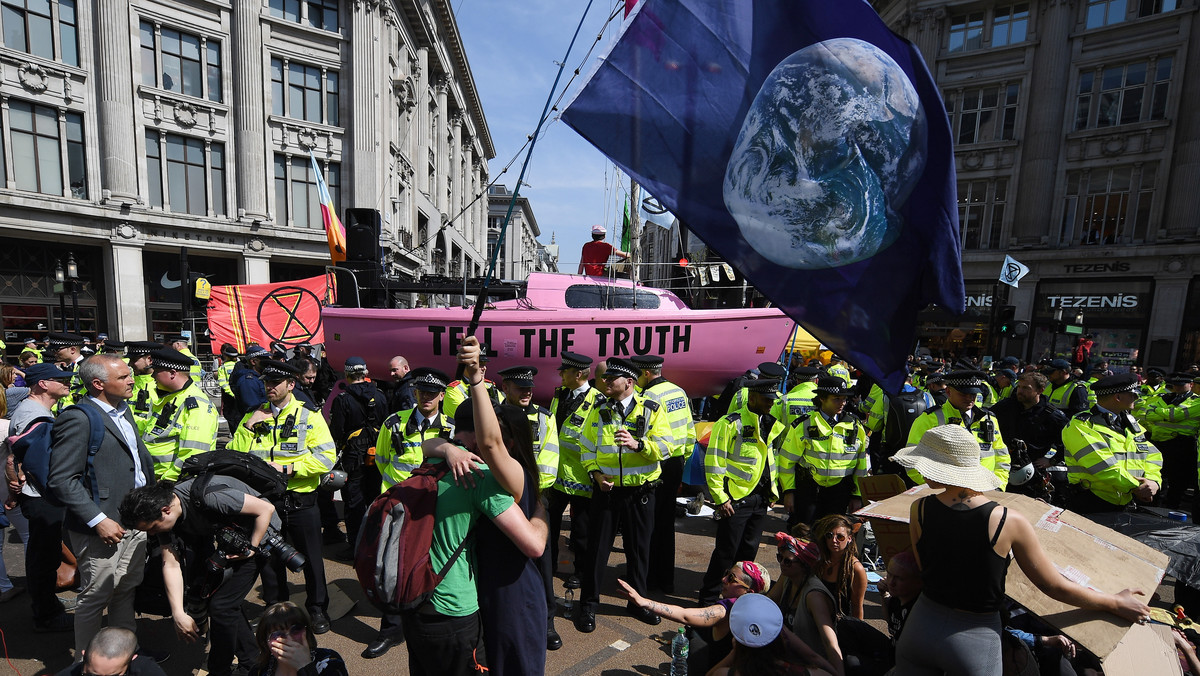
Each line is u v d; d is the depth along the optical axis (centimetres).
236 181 2020
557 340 697
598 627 399
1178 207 1867
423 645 203
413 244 2622
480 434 197
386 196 2280
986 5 2181
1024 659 250
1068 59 2056
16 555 517
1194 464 701
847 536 320
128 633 242
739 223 278
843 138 280
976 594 219
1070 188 2086
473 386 199
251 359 720
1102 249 1989
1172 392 734
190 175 1950
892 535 321
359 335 704
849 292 286
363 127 2159
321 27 2114
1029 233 2134
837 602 321
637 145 269
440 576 200
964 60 2238
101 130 1792
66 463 300
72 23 1742
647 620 407
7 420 430
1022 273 1301
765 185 279
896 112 282
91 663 230
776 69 279
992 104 2214
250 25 1958
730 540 401
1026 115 2134
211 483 291
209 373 1329
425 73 2852
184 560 297
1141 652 230
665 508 448
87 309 1900
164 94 1856
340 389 659
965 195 2288
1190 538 311
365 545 202
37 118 1692
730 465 404
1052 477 481
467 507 207
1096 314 2030
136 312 1875
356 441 509
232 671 314
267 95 2011
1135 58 1941
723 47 277
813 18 281
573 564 504
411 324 695
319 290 965
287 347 938
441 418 399
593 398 442
